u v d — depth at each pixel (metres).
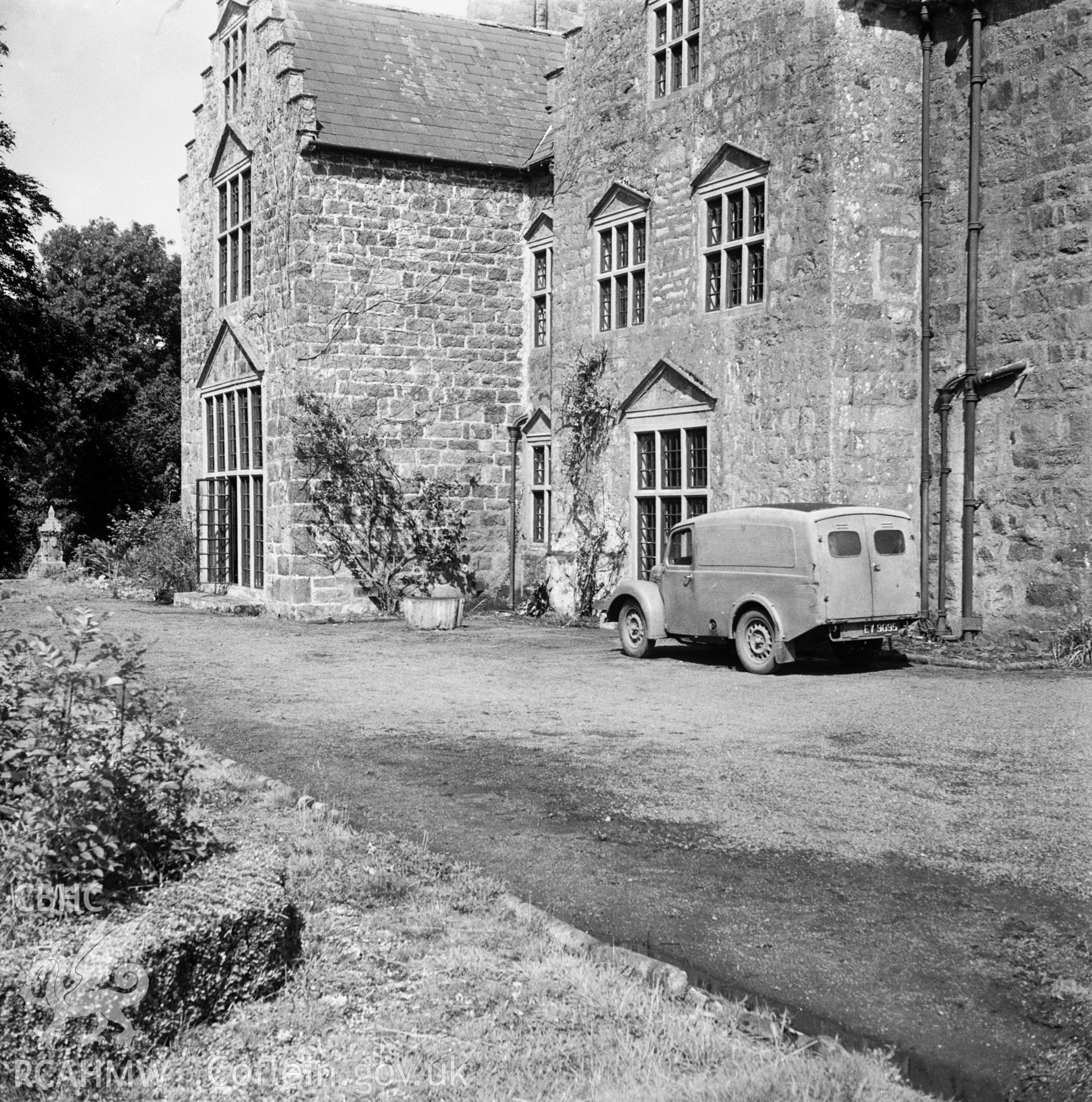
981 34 15.23
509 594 23.75
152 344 50.25
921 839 6.86
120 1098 3.98
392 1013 4.61
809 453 15.87
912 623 14.09
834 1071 4.12
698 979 5.08
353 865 6.33
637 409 19.36
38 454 46.25
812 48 15.83
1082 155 14.08
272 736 10.20
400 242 22.62
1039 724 9.92
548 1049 4.34
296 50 23.14
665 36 18.81
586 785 8.36
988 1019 4.66
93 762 5.01
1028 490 14.73
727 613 13.93
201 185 26.59
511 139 23.95
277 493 22.31
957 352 15.64
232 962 4.56
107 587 29.70
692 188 18.12
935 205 15.95
